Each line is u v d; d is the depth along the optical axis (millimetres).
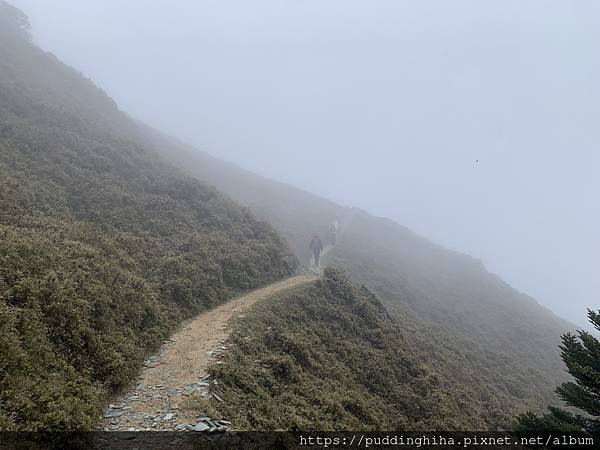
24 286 9820
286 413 10539
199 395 9578
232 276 20219
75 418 7379
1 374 7328
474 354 30766
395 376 17453
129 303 13016
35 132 23812
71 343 9703
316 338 16625
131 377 10461
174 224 22391
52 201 18078
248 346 13312
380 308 23672
